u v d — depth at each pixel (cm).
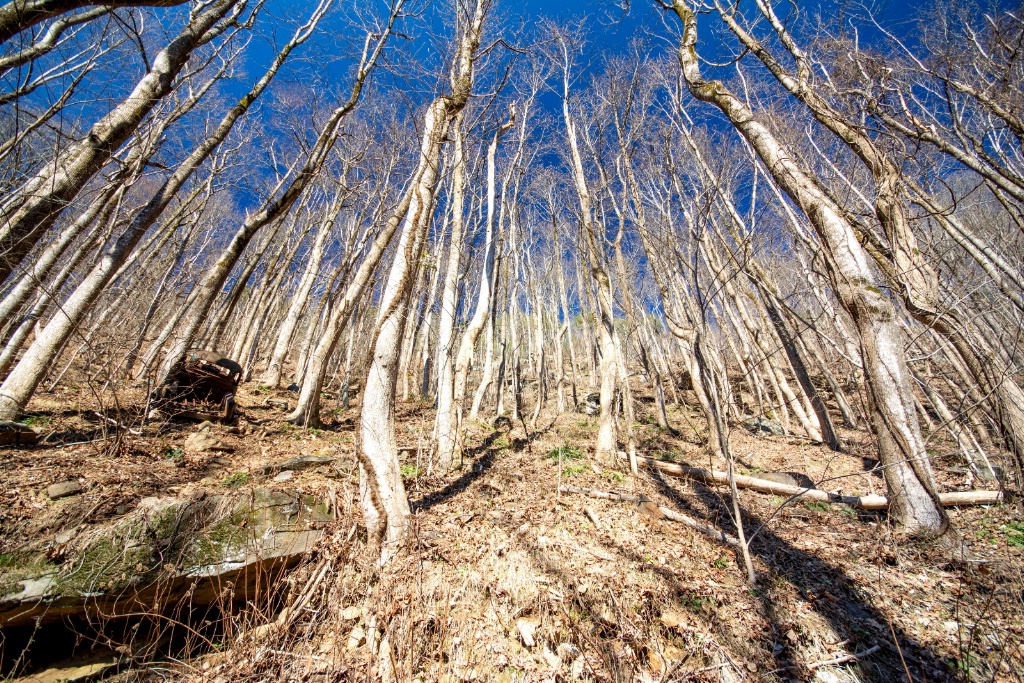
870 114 787
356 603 374
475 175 1248
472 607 371
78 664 322
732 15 762
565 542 487
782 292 1250
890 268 637
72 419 668
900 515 508
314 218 1752
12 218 438
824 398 1470
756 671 325
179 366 775
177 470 558
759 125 623
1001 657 299
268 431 828
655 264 937
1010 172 680
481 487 656
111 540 367
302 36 841
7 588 311
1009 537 494
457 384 831
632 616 371
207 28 582
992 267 630
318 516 462
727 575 445
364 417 448
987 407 539
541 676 311
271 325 2233
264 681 304
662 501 650
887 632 366
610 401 854
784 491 691
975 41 812
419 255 504
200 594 362
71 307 624
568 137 991
